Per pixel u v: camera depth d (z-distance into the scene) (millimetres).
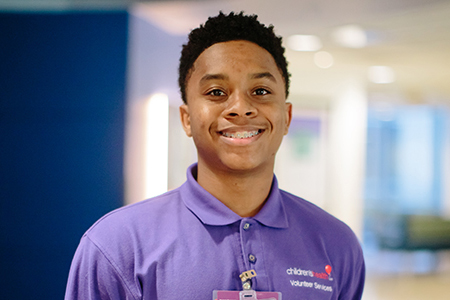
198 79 987
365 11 3695
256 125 941
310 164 7805
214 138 958
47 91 3340
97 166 3330
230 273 907
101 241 958
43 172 3348
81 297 957
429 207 8969
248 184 989
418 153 9008
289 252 990
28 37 3326
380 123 8414
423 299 4320
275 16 3740
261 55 995
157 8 3326
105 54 3303
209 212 974
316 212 1144
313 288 967
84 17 3307
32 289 3322
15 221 3344
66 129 3340
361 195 6781
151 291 905
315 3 3500
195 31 1082
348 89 6707
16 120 3346
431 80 6789
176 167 3855
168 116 3619
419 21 4043
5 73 3334
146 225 980
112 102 3305
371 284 4793
